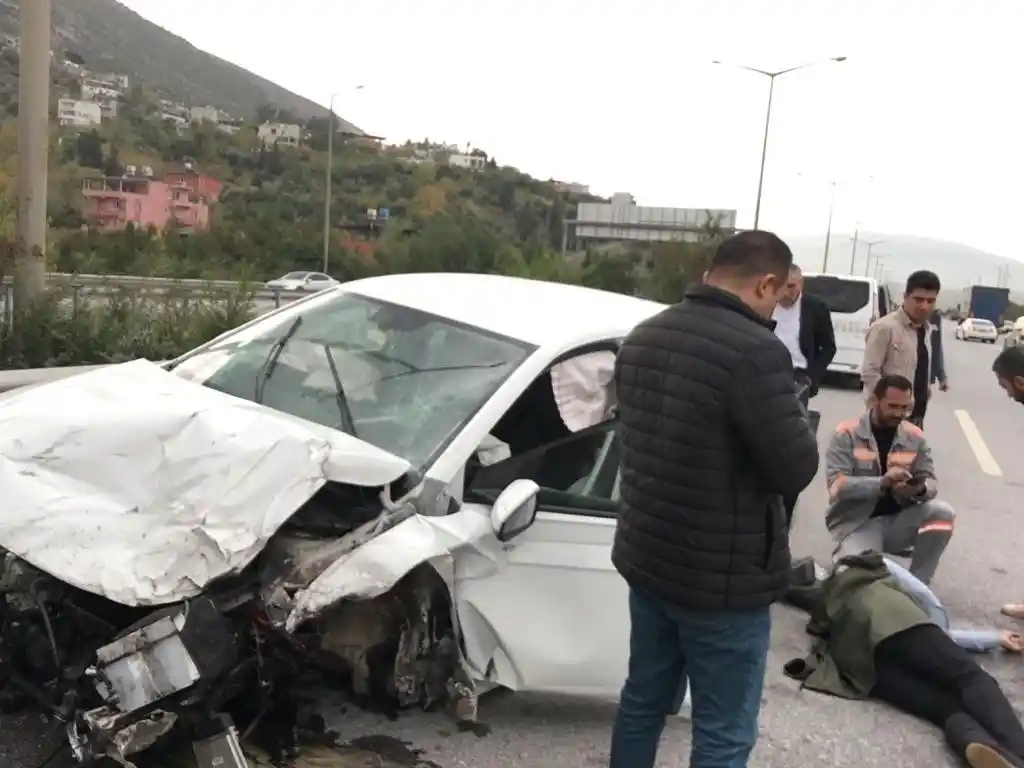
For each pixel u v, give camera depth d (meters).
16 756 3.36
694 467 2.93
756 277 3.03
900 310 7.51
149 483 3.33
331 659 3.60
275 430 3.49
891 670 4.67
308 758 3.51
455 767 3.69
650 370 3.02
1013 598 6.38
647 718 3.32
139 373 4.19
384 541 3.21
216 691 3.10
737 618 3.01
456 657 3.47
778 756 4.12
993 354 40.00
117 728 2.93
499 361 4.05
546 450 3.98
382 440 3.81
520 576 3.66
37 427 3.52
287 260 49.28
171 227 49.56
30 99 10.37
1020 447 12.88
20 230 10.57
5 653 3.40
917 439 5.98
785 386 2.90
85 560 3.07
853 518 5.97
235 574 3.11
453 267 45.44
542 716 4.20
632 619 3.29
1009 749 4.16
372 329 4.45
